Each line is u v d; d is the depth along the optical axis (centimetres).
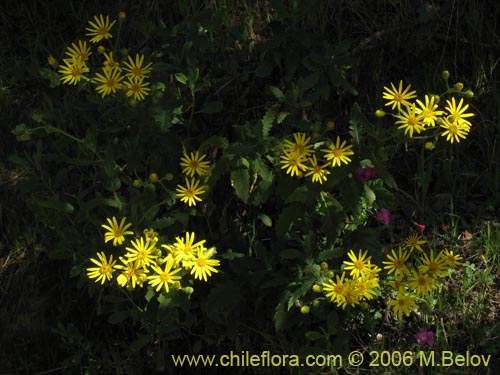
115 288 69
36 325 79
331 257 67
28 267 80
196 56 76
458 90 63
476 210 80
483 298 76
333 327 67
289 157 63
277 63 73
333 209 67
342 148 63
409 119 62
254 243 76
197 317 76
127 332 78
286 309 68
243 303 72
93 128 71
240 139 68
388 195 70
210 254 64
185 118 77
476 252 78
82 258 70
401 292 66
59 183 71
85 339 78
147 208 66
